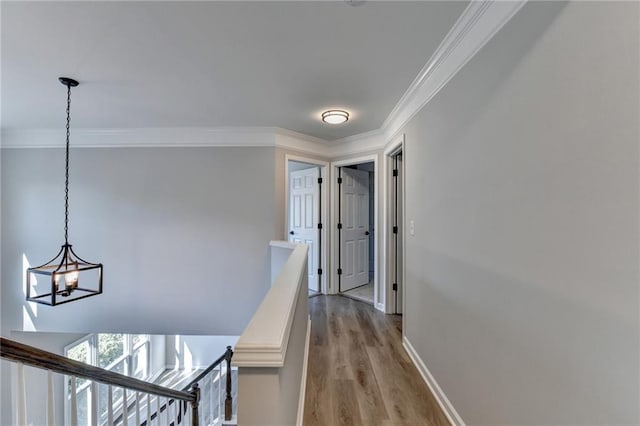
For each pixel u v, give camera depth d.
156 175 3.88
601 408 0.88
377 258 3.98
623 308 0.81
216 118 3.41
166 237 3.89
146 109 3.10
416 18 1.63
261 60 2.10
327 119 3.26
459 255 1.77
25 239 3.87
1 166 3.88
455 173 1.82
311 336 3.09
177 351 6.15
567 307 1.00
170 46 1.93
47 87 2.56
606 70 0.85
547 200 1.08
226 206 3.90
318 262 4.72
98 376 1.17
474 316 1.60
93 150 3.87
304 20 1.66
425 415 1.90
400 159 3.79
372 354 2.71
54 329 3.85
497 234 1.39
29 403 2.63
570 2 0.97
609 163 0.85
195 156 3.89
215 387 4.27
